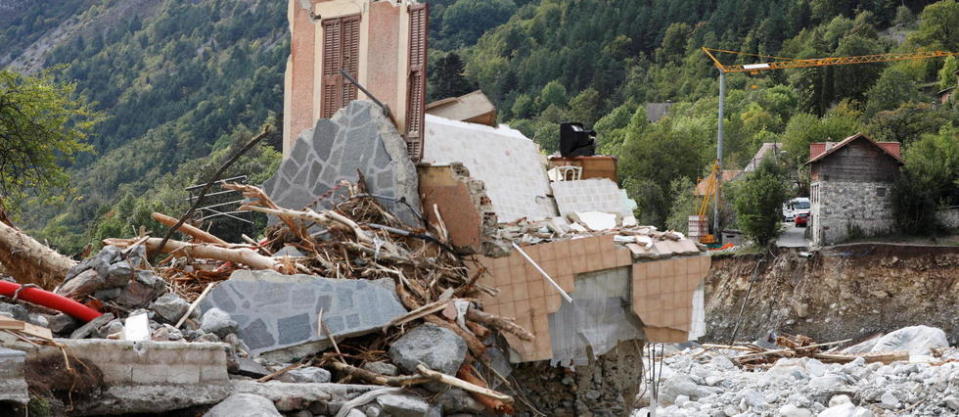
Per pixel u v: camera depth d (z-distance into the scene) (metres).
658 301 14.54
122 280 10.41
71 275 10.59
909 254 75.19
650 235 15.22
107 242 12.60
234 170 77.06
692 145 122.19
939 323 71.94
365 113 15.32
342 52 16.41
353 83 15.38
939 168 81.31
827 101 160.75
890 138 117.88
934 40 180.75
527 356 13.86
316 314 11.27
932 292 73.44
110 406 8.24
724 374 28.72
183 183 82.75
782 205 86.12
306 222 14.84
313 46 16.78
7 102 33.22
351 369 10.93
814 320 77.06
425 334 11.33
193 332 9.98
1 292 9.59
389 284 12.02
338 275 12.24
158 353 8.63
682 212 100.62
